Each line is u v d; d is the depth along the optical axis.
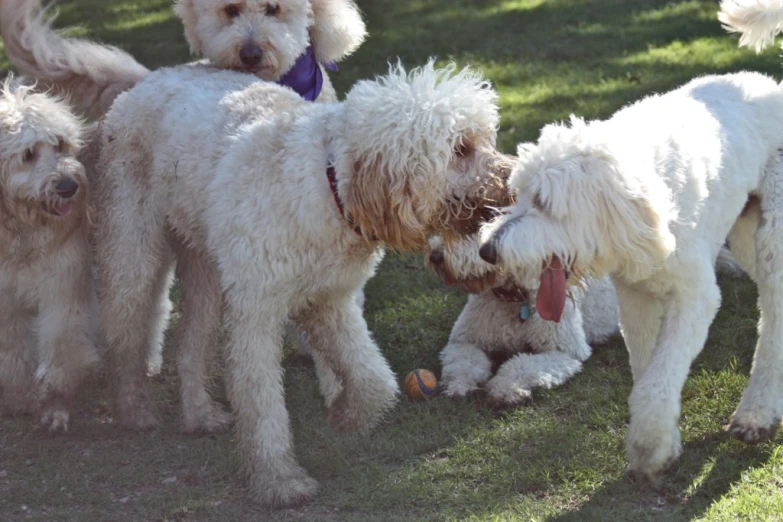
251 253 2.81
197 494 2.91
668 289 2.81
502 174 2.73
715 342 3.35
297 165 2.79
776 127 2.98
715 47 5.99
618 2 7.56
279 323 2.86
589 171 2.63
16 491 2.94
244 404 2.87
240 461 2.94
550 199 2.63
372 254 2.87
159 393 3.35
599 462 2.94
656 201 2.65
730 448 2.95
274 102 2.95
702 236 2.83
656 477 2.84
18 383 3.23
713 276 2.84
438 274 3.09
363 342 3.04
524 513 2.79
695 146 2.81
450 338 3.46
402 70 2.75
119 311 3.09
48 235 3.07
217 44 3.37
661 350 2.81
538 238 2.62
